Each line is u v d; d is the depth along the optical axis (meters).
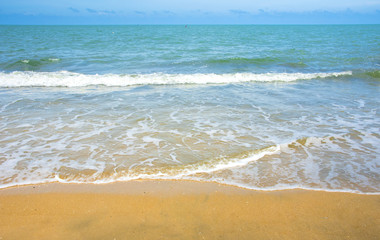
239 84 11.28
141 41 33.69
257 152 4.72
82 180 3.82
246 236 2.84
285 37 43.78
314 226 3.01
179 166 4.22
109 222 3.02
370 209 3.29
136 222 3.02
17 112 6.91
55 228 2.92
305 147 4.98
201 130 5.79
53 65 15.58
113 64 16.12
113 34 51.66
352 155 4.69
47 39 35.44
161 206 3.30
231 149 4.85
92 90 9.81
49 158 4.44
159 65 15.81
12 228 2.92
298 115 6.95
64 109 7.26
